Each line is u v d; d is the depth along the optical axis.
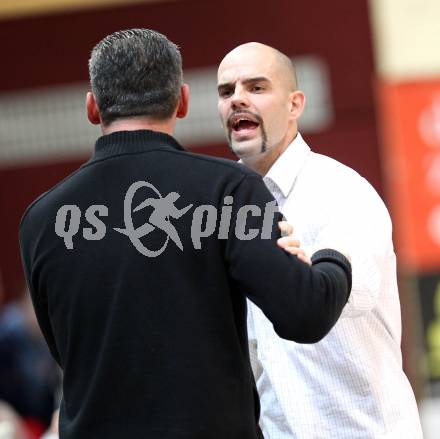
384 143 28.34
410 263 28.12
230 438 8.80
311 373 11.45
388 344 11.80
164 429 8.66
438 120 28.09
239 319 9.02
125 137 9.15
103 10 28.83
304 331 8.56
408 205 28.25
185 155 9.06
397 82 28.22
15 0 28.92
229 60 11.62
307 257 8.80
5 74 29.31
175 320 8.73
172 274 8.77
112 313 8.82
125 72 9.12
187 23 28.59
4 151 29.62
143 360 8.73
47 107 29.39
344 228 10.90
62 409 9.20
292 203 11.62
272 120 11.54
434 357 27.77
